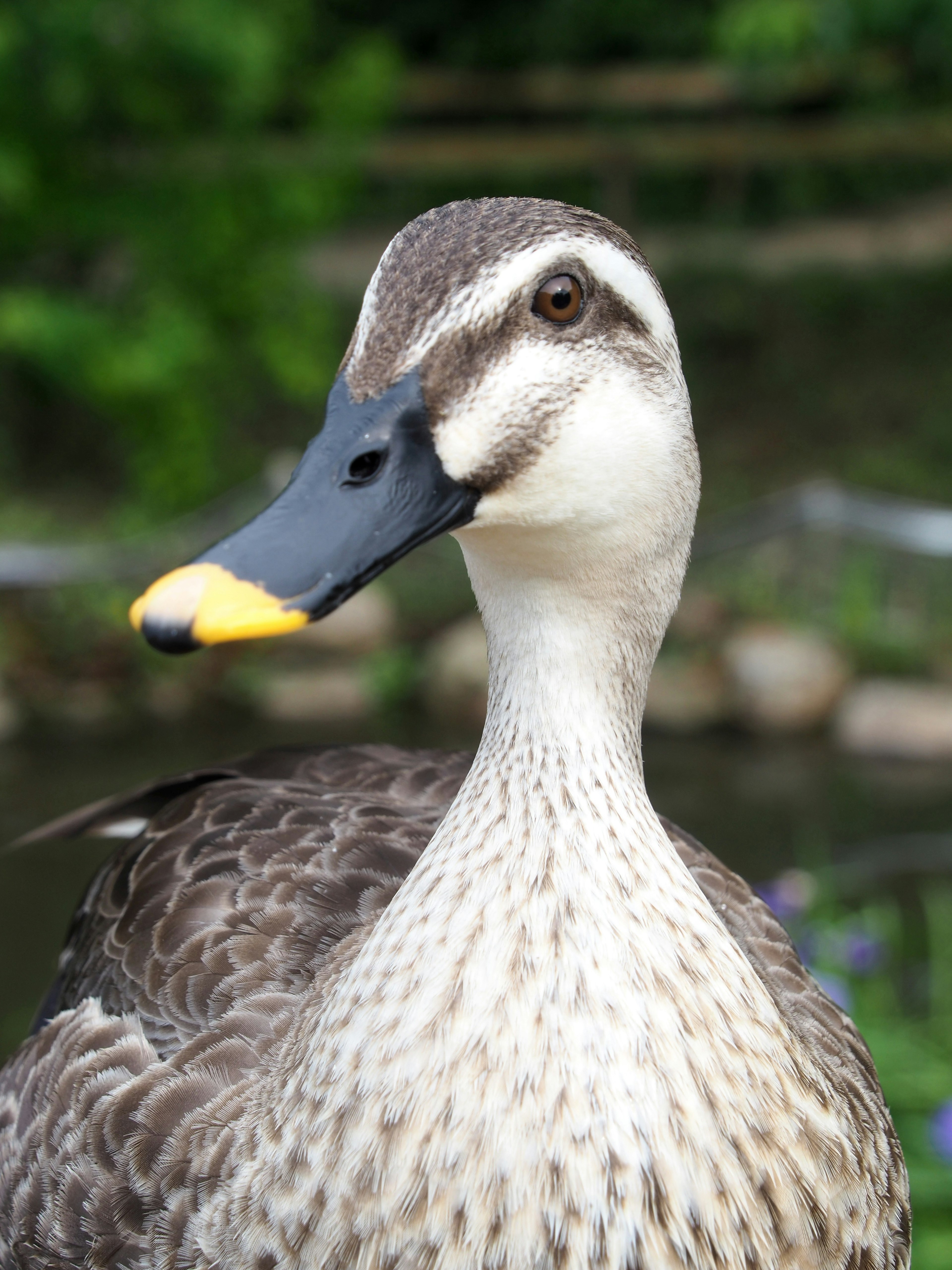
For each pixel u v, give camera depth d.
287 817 3.10
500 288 2.35
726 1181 2.15
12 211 11.34
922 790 8.57
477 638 10.34
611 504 2.42
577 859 2.28
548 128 20.02
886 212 21.11
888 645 9.91
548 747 2.39
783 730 9.59
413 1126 2.14
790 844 7.76
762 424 15.05
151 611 2.11
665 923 2.26
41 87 10.88
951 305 16.89
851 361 16.03
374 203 22.05
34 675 10.16
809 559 10.65
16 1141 2.93
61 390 14.32
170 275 11.84
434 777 3.38
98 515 12.99
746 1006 2.27
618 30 21.53
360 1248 2.15
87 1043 2.84
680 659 10.09
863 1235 2.38
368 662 10.45
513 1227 2.11
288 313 12.63
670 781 8.90
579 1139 2.11
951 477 13.27
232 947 2.77
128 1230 2.50
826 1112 2.33
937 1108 4.35
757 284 17.69
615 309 2.43
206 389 12.51
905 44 15.42
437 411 2.34
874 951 4.91
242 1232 2.29
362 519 2.27
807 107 18.78
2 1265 2.95
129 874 3.22
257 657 10.51
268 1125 2.31
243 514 11.07
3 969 6.59
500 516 2.40
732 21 16.02
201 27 10.80
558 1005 2.17
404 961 2.24
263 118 11.88
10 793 8.73
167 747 9.55
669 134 16.56
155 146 11.46
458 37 22.52
